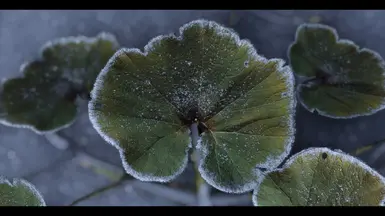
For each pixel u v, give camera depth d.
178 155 0.21
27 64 0.26
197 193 0.25
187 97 0.22
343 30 0.28
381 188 0.21
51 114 0.25
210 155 0.21
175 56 0.21
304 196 0.21
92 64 0.26
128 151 0.21
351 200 0.21
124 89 0.21
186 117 0.22
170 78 0.21
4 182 0.22
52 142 0.28
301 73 0.25
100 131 0.21
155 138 0.21
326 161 0.21
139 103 0.21
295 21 0.28
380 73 0.24
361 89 0.24
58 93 0.26
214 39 0.21
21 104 0.25
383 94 0.24
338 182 0.21
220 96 0.22
